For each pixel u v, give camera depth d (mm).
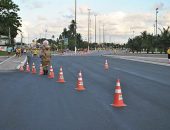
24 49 110562
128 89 17422
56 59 56125
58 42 165750
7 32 131625
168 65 38625
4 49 130250
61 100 13852
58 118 10336
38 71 30938
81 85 17375
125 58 58844
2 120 10156
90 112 11289
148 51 101812
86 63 43906
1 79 23312
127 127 9148
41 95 15344
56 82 21172
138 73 27938
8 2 107000
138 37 113438
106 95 15258
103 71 30375
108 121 9898
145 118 10320
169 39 86250
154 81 21469
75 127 9141
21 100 13930
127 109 11812
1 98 14531
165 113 11102
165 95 15242
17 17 111562
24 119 10250
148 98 14336
